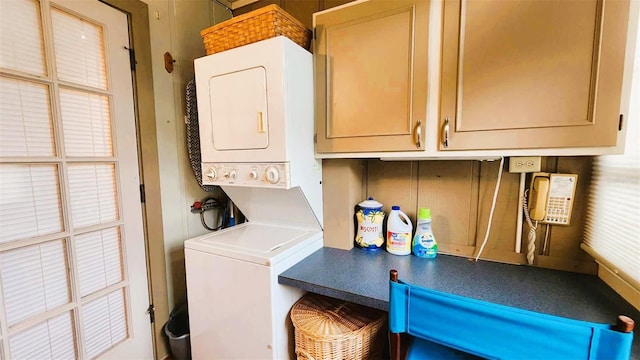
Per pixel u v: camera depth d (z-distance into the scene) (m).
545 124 0.99
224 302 1.42
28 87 1.25
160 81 1.79
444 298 0.75
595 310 0.98
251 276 1.32
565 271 1.29
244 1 2.21
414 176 1.60
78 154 1.43
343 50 1.35
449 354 1.02
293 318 1.30
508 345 0.69
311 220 1.69
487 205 1.43
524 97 1.01
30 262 1.29
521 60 1.00
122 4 1.56
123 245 1.65
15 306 1.25
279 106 1.29
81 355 1.48
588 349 0.60
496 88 1.05
